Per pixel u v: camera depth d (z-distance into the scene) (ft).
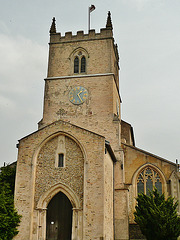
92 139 93.30
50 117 123.75
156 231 83.82
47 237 90.07
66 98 125.18
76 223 86.99
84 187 89.04
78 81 126.62
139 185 115.14
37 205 90.22
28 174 93.09
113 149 114.52
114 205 105.81
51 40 135.74
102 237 83.76
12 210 87.81
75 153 93.97
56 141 96.22
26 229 87.45
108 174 98.48
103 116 120.16
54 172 93.09
